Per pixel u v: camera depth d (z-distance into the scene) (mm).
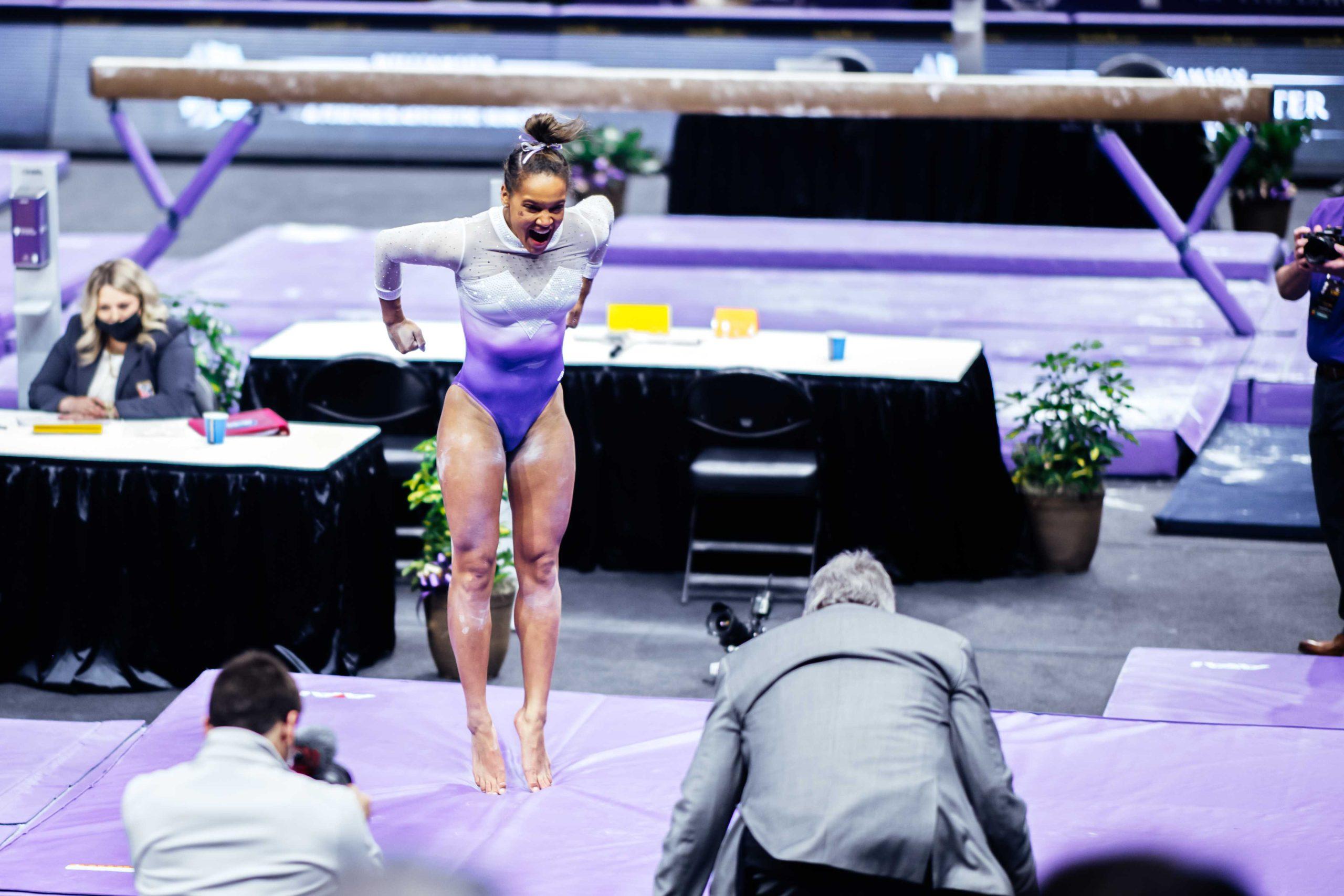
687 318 30859
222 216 45375
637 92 27906
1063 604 21719
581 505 23094
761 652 10500
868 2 48938
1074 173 38125
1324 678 17484
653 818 13711
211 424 19234
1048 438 22672
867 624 10461
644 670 19562
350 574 18938
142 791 10133
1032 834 13352
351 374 21812
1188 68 46250
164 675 19062
